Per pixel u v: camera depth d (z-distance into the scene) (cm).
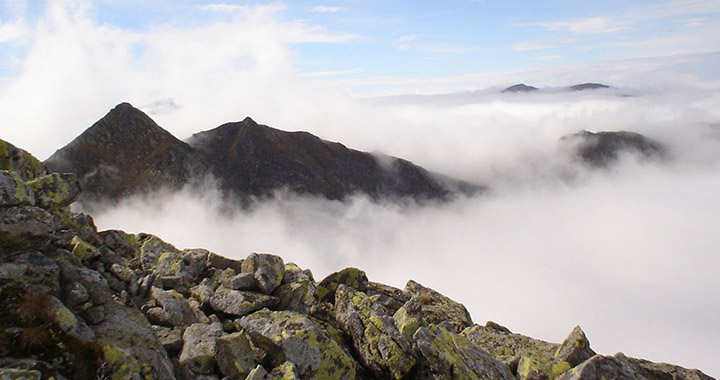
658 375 1783
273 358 1373
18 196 1252
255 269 1880
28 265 1195
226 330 1502
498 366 1573
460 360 1488
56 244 1498
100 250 1700
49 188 1591
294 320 1491
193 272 1916
